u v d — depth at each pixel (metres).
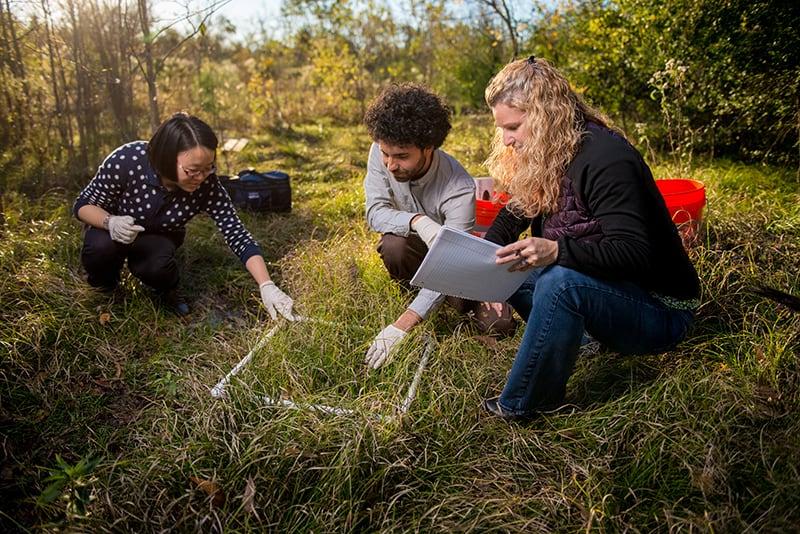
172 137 2.47
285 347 2.57
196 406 2.35
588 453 2.11
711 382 2.25
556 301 2.02
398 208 2.85
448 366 2.55
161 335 2.88
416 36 9.22
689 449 2.02
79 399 2.42
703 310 2.75
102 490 1.97
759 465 1.95
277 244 3.89
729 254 3.08
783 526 1.72
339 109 8.63
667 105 4.58
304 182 5.41
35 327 2.60
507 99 2.04
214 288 3.32
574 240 2.00
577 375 2.48
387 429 2.17
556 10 6.56
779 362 2.34
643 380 2.41
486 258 2.04
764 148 4.90
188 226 3.89
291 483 2.00
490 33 8.16
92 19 4.79
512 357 2.60
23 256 3.19
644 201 1.96
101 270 2.86
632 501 1.93
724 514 1.77
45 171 4.54
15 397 2.35
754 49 4.55
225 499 1.94
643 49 5.14
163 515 1.89
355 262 3.29
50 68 4.89
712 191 4.07
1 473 2.04
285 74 9.77
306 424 2.19
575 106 2.04
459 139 6.68
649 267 1.96
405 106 2.34
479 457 2.13
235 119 7.82
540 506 1.92
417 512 1.93
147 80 4.47
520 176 2.11
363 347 2.63
